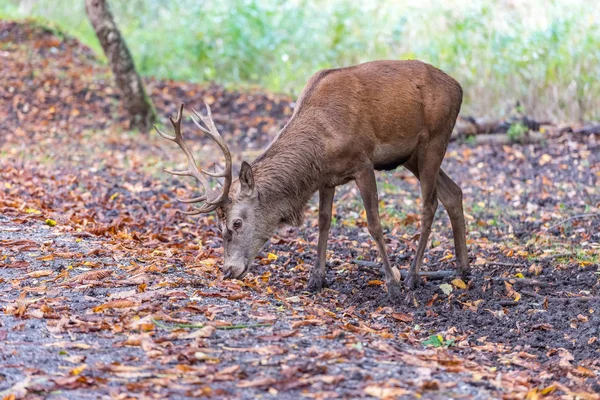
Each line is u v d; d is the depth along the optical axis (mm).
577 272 11930
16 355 7695
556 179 17812
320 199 11312
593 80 22453
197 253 12273
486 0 25609
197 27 30609
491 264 12359
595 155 19047
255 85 27266
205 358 7668
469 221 15062
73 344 7957
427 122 11258
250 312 9297
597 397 7633
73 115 23406
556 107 22391
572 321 10047
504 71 23203
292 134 10852
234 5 30203
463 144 20453
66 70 26203
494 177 18188
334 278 11844
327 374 7477
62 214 14156
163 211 15078
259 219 10750
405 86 11078
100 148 20875
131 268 10797
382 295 11172
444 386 7422
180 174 10812
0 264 10773
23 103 23547
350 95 10883
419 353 8492
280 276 11867
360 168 10914
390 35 26703
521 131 20266
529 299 10961
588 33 23328
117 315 8867
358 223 14852
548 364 8758
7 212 13664
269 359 7758
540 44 23266
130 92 22750
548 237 13844
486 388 7562
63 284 9992
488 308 10648
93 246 11969
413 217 14992
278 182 10742
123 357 7719
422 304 10875
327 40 28188
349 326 9148
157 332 8391
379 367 7793
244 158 20188
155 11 35062
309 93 11031
